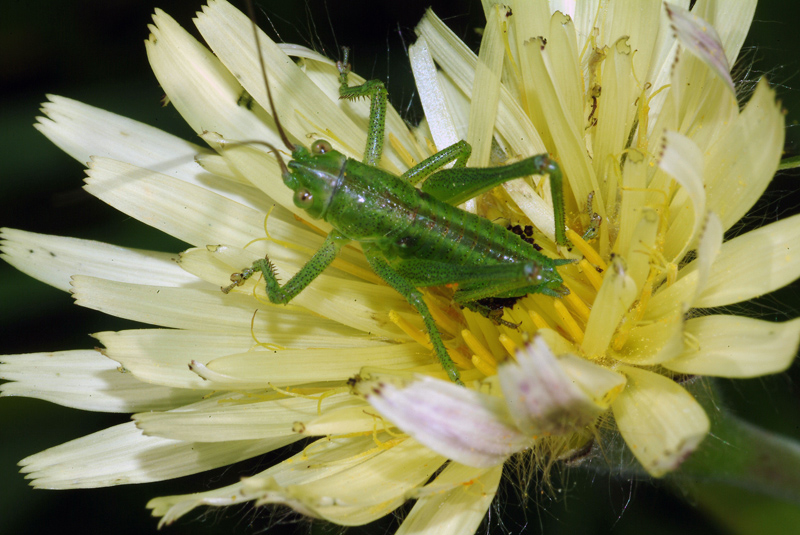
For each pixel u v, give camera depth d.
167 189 0.13
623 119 0.13
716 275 0.12
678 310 0.12
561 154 0.13
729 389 0.12
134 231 0.14
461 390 0.12
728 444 0.12
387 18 0.14
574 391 0.12
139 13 0.14
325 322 0.13
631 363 0.12
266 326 0.13
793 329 0.12
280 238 0.13
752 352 0.12
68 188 0.14
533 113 0.13
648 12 0.13
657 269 0.12
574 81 0.13
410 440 0.12
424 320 0.13
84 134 0.13
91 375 0.13
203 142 0.14
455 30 0.14
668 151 0.12
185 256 0.13
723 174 0.12
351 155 0.13
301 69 0.13
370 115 0.13
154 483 0.14
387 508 0.12
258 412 0.13
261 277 0.13
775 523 0.12
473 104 0.13
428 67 0.13
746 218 0.13
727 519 0.12
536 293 0.13
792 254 0.12
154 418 0.12
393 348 0.13
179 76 0.13
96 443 0.13
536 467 0.13
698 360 0.12
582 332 0.13
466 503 0.12
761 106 0.12
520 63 0.13
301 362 0.13
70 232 0.14
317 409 0.13
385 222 0.13
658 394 0.12
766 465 0.12
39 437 0.14
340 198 0.13
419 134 0.14
